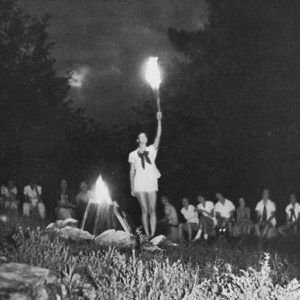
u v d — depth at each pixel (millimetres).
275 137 28547
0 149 30156
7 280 5285
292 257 10984
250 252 10461
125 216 10117
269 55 29188
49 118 32500
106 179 29688
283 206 27891
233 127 29016
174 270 6590
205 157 29031
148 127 30391
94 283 6320
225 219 17141
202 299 5996
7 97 32500
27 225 9617
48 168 30297
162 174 28953
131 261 6801
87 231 9797
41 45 34531
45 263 6527
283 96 28750
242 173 28812
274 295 6426
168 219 17031
